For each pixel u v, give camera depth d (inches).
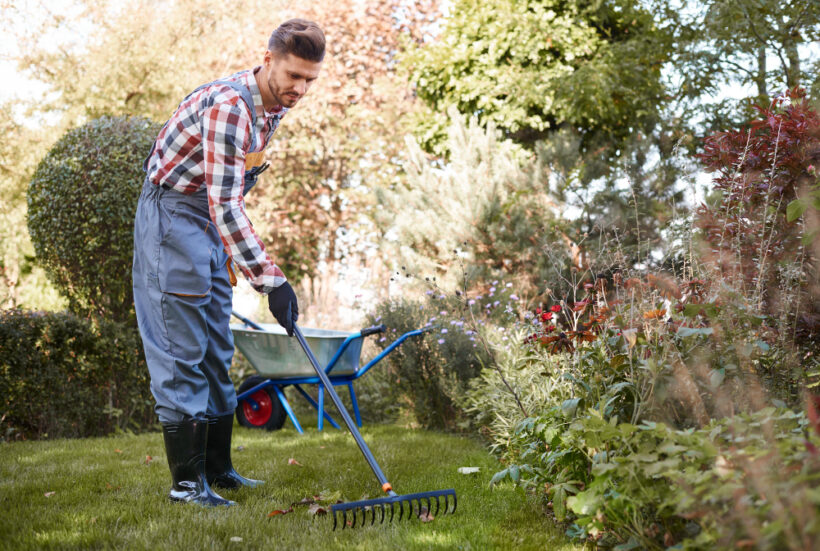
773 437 67.6
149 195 104.0
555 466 97.8
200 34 466.6
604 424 76.2
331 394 103.2
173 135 99.7
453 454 146.3
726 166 120.9
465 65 346.9
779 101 117.7
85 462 135.6
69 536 84.4
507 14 336.5
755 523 53.9
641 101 319.9
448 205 286.2
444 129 354.9
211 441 112.4
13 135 408.2
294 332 103.6
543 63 339.9
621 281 110.6
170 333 101.5
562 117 320.8
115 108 419.5
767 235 112.1
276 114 106.5
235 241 98.4
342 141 479.5
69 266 203.2
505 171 283.3
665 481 70.9
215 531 86.4
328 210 491.5
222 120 95.4
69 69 425.4
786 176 112.6
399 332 200.2
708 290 103.4
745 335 91.4
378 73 479.5
